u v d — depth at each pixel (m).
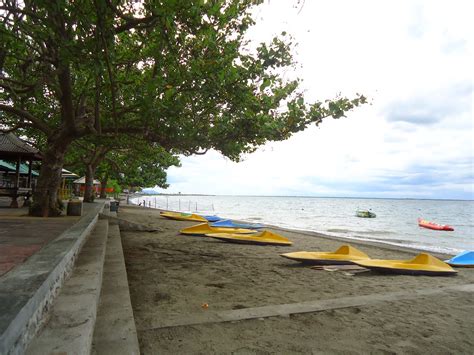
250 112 9.45
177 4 6.15
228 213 51.69
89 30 5.71
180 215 25.58
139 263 8.98
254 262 9.79
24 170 23.27
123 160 31.77
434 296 6.53
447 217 59.03
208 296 6.12
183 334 4.29
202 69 8.28
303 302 5.84
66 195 29.23
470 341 4.39
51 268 3.62
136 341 3.39
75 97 13.27
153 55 8.41
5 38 6.48
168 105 8.77
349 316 5.16
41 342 2.64
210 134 10.23
